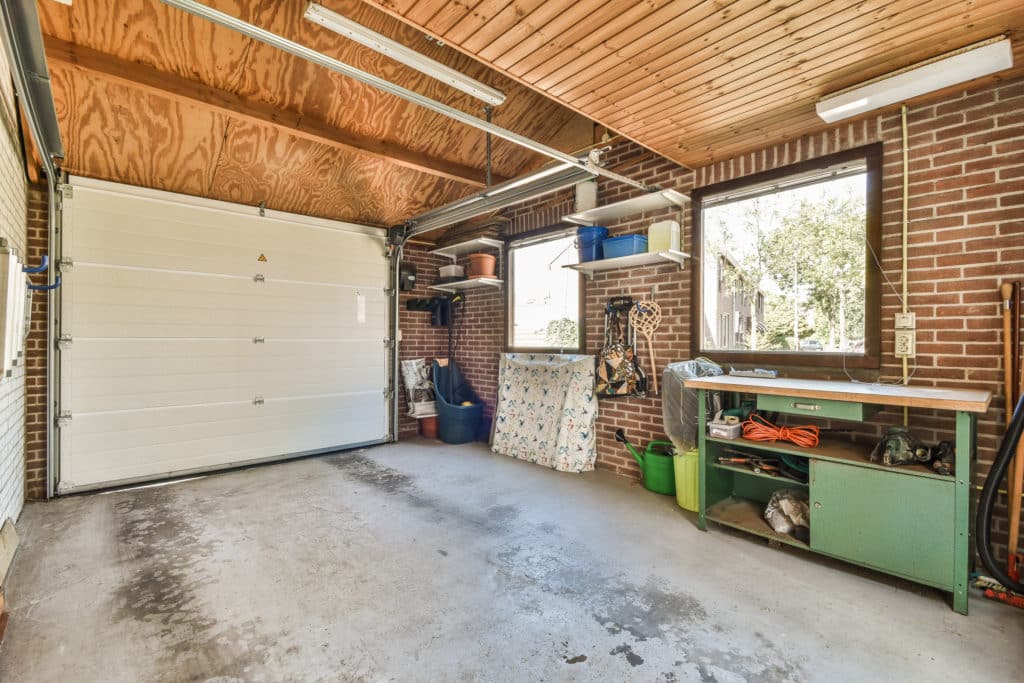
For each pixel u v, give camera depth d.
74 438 3.61
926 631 1.96
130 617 2.06
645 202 3.72
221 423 4.29
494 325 5.52
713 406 3.23
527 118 4.20
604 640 1.91
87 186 3.65
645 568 2.49
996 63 2.14
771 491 3.19
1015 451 2.18
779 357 3.17
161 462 3.99
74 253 3.61
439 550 2.71
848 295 3.01
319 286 4.90
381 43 2.13
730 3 1.90
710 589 2.29
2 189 2.45
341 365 5.06
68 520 3.12
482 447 5.18
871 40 2.13
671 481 3.59
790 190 3.24
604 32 2.11
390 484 3.89
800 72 2.40
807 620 2.04
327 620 2.04
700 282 3.61
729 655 1.81
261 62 3.10
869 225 2.82
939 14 1.93
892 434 2.41
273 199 4.48
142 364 3.90
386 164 4.32
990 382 2.44
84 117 3.23
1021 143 2.36
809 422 3.02
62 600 2.18
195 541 2.81
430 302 5.77
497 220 5.30
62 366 3.56
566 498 3.55
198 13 1.78
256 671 1.73
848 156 2.91
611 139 3.87
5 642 1.87
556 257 4.89
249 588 2.30
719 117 2.87
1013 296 2.34
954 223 2.54
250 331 4.45
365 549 2.72
